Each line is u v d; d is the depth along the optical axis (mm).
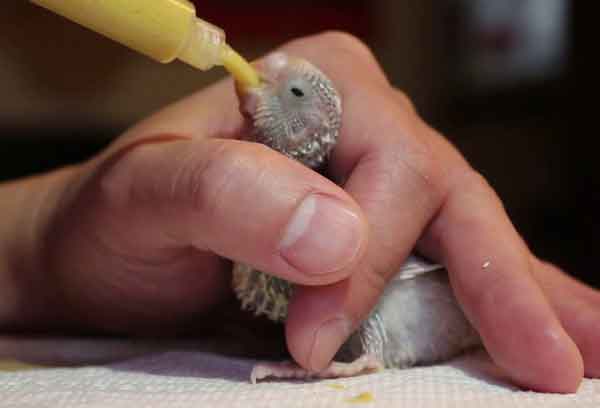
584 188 664
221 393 240
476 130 762
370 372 267
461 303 275
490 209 284
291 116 280
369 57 327
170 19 245
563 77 684
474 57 755
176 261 305
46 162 687
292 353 259
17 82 692
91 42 706
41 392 243
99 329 339
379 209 271
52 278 329
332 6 755
